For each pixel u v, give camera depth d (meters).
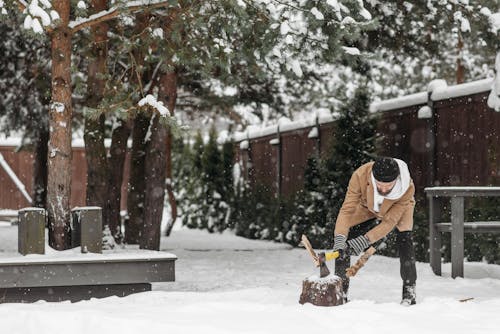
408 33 15.62
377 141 17.47
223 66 11.75
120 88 11.62
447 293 9.41
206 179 27.55
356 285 10.34
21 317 6.20
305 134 21.38
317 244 18.09
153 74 14.80
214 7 11.02
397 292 9.34
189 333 5.70
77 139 32.38
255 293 8.34
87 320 6.02
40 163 19.92
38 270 8.32
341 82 27.89
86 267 8.47
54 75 9.95
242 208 24.92
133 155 16.94
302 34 11.08
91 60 12.79
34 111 17.98
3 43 16.64
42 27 9.23
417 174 16.25
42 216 8.89
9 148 31.86
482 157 14.30
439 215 12.02
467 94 14.55
